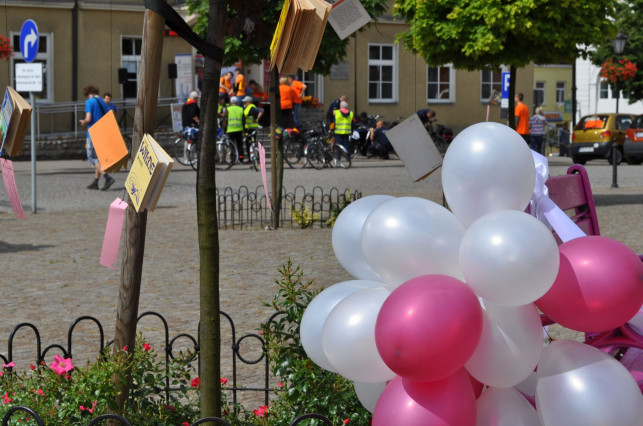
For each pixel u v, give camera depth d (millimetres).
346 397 4258
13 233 13500
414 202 3588
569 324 3518
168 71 33875
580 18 15195
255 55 13492
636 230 13211
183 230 13844
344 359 3514
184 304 8531
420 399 3332
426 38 15852
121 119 34094
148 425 4254
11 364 4730
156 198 3633
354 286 3844
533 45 15648
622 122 32219
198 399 4992
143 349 4598
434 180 22453
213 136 3818
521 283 3236
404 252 3479
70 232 13617
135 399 4418
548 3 15062
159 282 9648
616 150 20828
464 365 3459
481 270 3277
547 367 3457
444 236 3488
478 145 3613
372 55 38969
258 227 14305
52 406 4211
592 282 3414
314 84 37812
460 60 16250
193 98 27188
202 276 3879
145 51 3916
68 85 34188
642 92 50000
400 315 3211
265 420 4387
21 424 4105
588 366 3400
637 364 4281
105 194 19266
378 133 31812
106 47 34656
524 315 3436
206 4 14172
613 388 3352
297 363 4297
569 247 3539
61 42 33969
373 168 27172
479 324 3258
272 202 14117
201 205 3848
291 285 4613
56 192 19578
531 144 32875
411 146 4570
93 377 4168
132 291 4172
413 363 3176
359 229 3961
